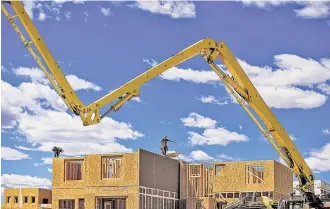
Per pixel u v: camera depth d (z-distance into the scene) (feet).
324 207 106.32
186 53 96.89
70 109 84.89
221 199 165.78
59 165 160.04
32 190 178.19
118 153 153.48
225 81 100.83
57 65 83.25
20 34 83.20
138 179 150.20
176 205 167.94
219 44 99.66
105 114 88.33
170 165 167.63
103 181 152.97
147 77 92.38
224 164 168.35
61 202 158.30
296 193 128.77
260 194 162.61
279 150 104.88
